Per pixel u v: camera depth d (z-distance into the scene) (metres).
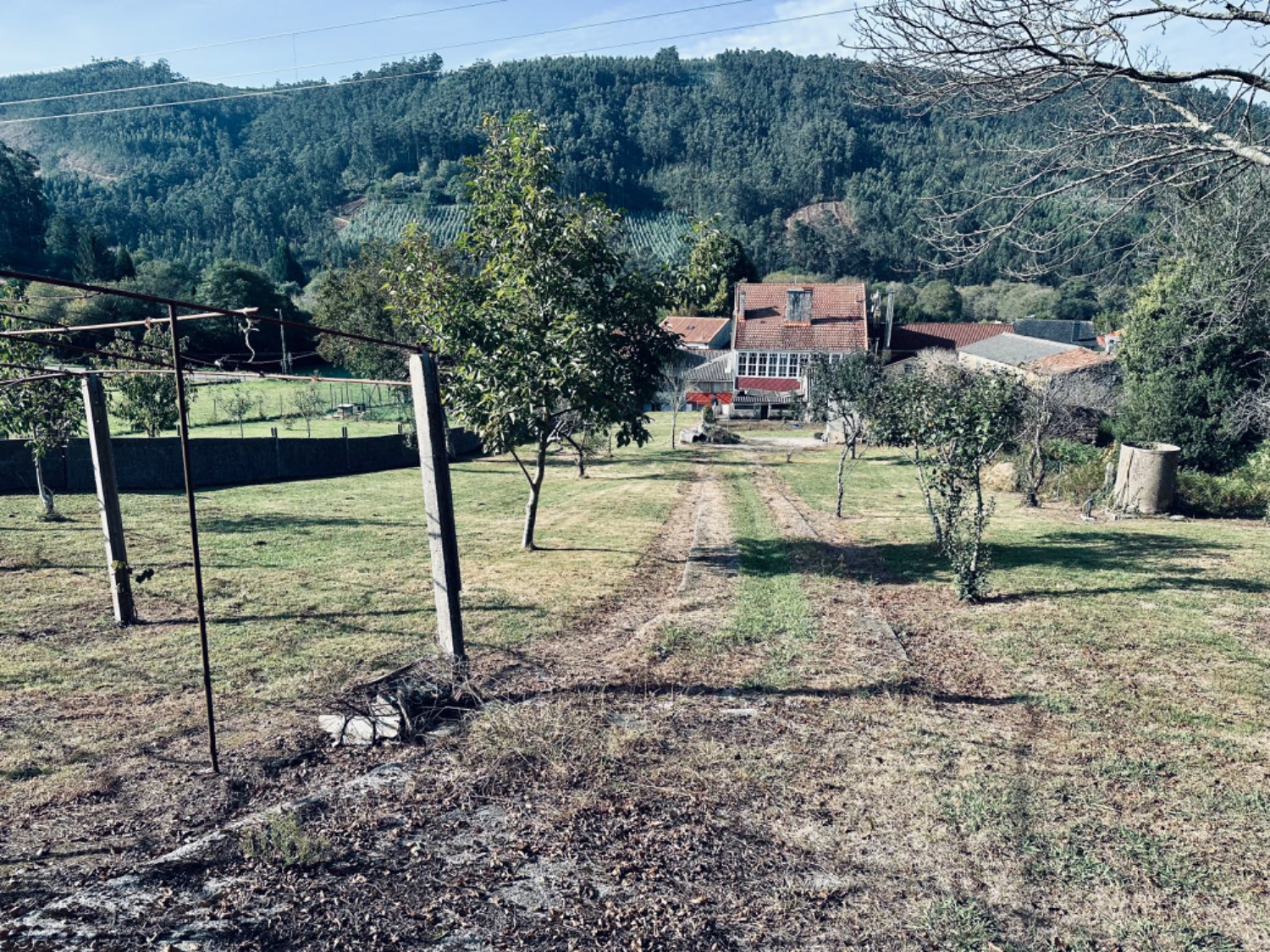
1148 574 11.93
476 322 11.62
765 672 7.90
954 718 6.76
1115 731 6.44
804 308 57.66
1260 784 5.53
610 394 12.29
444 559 7.39
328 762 5.96
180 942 3.73
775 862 4.62
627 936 3.92
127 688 7.31
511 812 5.15
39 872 4.36
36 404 14.52
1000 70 6.50
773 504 21.06
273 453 25.56
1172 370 25.72
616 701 7.17
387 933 3.88
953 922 4.07
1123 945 3.90
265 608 10.09
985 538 15.17
